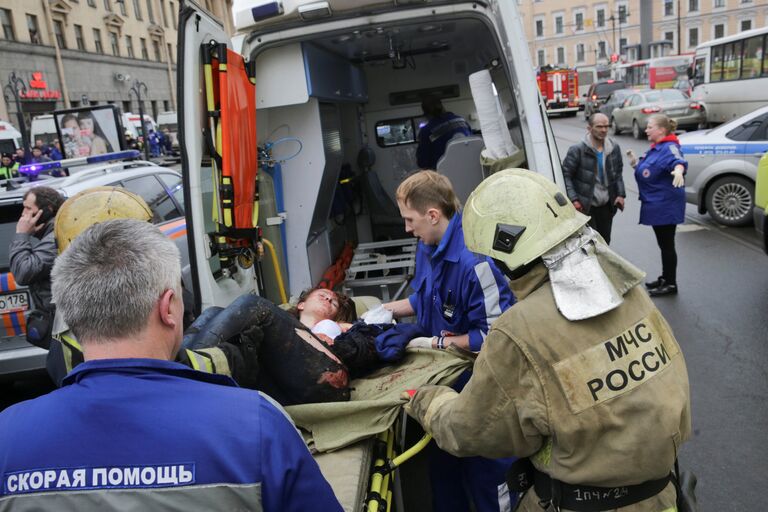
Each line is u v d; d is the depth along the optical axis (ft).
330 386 8.43
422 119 21.04
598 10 253.44
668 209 20.81
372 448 7.88
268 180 13.74
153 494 4.16
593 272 5.53
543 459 5.81
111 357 4.51
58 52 127.13
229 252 10.62
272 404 4.61
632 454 5.33
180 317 4.91
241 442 4.29
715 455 12.41
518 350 5.50
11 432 4.39
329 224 17.37
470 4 11.68
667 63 110.63
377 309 10.64
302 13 11.78
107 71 146.10
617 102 84.33
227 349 7.50
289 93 12.88
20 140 75.72
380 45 16.05
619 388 5.38
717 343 17.62
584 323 5.45
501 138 14.19
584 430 5.32
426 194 8.65
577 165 20.86
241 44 12.19
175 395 4.39
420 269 9.90
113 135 38.34
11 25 116.26
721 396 14.70
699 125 72.02
